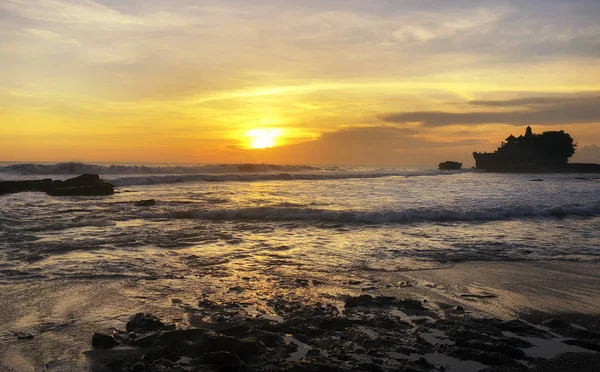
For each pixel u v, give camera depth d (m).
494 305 6.10
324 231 12.32
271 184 33.34
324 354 4.41
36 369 4.07
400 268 8.19
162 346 4.45
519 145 85.19
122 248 9.66
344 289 6.81
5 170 37.25
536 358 4.36
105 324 5.22
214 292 6.56
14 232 11.34
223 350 4.37
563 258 9.09
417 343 4.68
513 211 15.62
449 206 17.78
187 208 17.03
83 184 25.42
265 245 10.31
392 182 37.12
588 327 5.28
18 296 6.21
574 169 82.88
